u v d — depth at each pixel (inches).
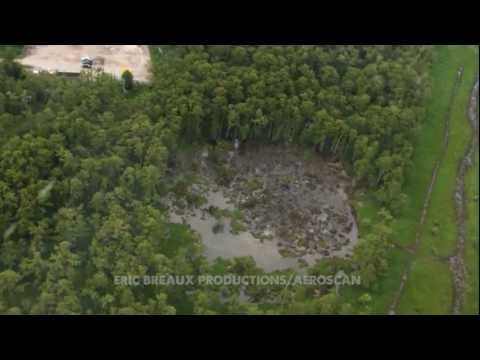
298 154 5605.3
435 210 5265.8
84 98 5182.1
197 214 4982.8
